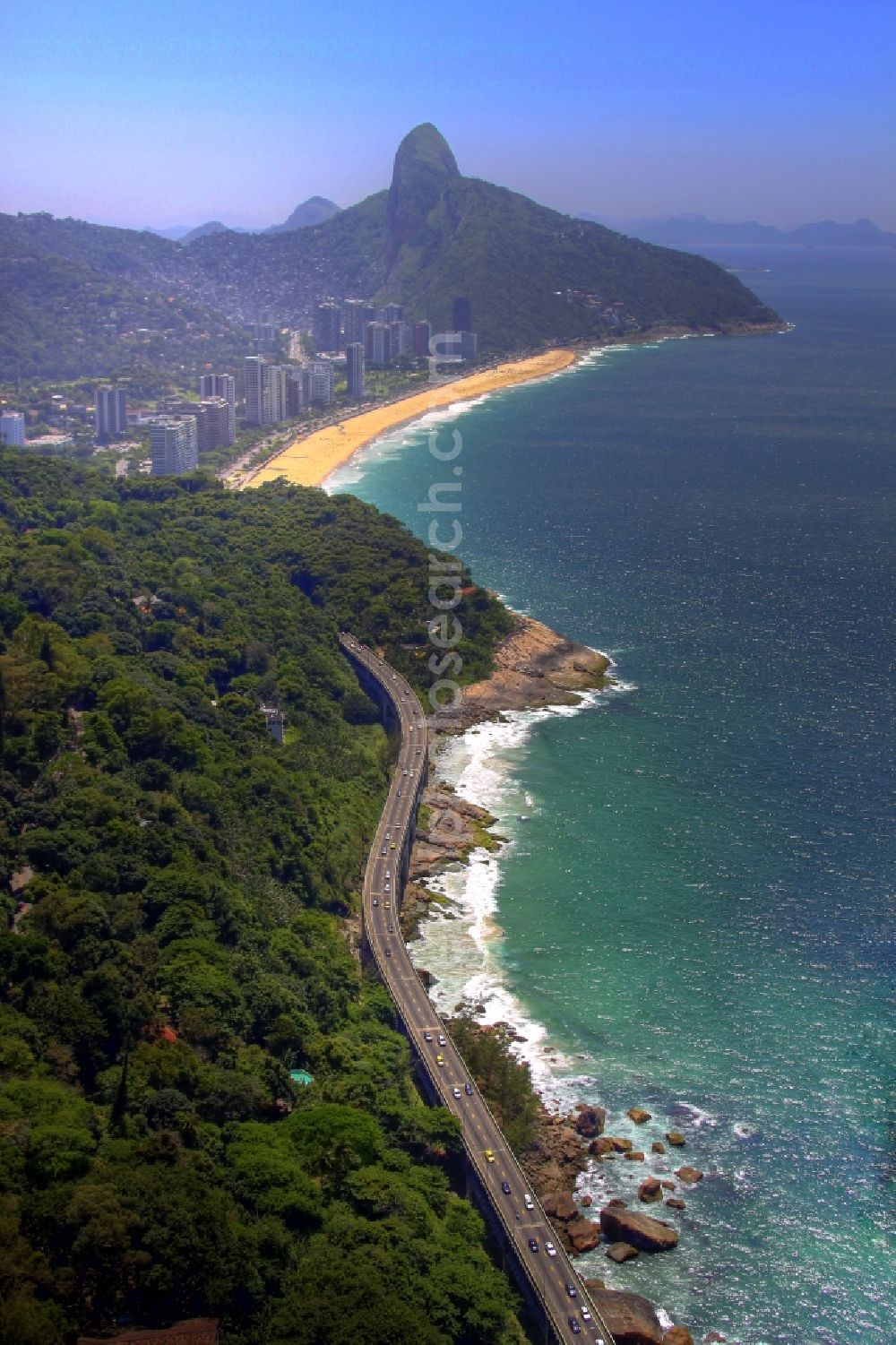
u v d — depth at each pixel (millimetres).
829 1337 170625
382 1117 193625
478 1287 163750
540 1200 188875
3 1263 140250
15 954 191750
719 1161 198750
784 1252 183250
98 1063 183750
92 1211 148375
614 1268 180250
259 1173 168500
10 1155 155500
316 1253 160375
